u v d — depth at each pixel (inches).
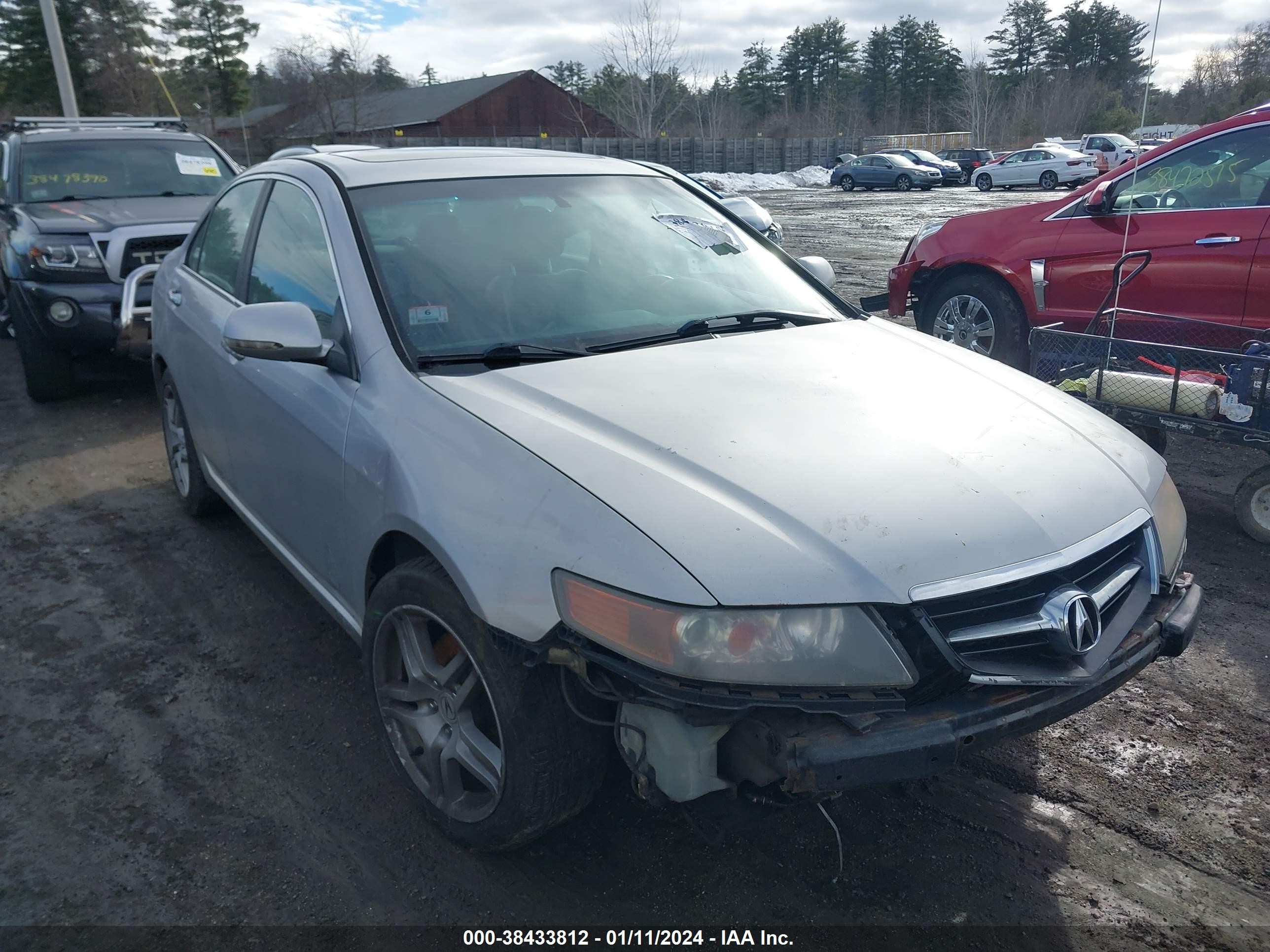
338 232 117.8
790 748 74.4
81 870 99.2
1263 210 207.6
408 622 98.9
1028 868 98.0
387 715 105.2
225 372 141.0
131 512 194.5
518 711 85.9
